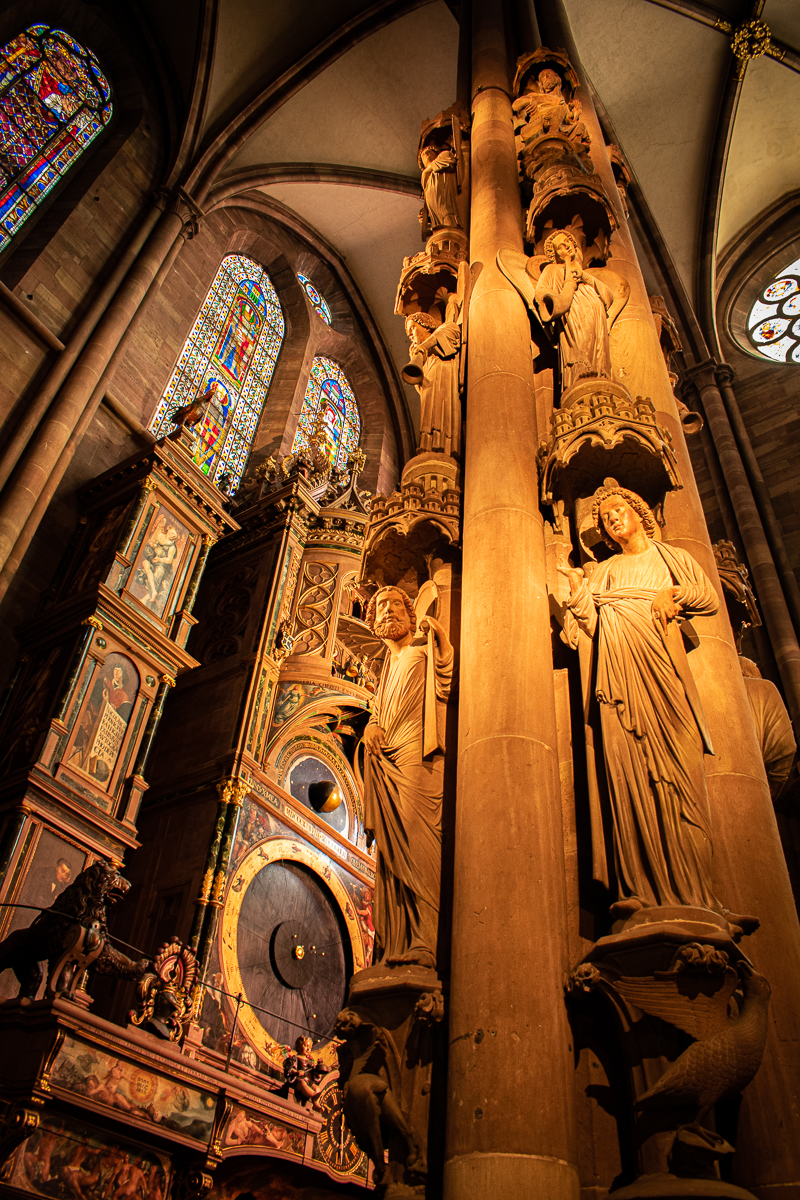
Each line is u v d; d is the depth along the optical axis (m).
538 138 7.03
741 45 18.16
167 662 12.14
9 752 10.29
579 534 4.50
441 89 20.45
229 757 11.97
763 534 15.83
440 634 4.44
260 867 11.70
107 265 16.00
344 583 14.96
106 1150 7.62
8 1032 7.33
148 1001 8.99
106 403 14.95
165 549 12.88
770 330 20.39
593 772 3.55
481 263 6.04
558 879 3.22
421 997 3.28
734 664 4.14
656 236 20.25
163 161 18.31
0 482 12.29
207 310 19.55
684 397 19.22
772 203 21.58
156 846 11.80
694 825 3.13
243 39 18.69
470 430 4.96
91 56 18.48
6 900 9.05
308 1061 10.48
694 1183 2.51
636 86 19.34
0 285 13.54
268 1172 9.83
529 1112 2.66
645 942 2.85
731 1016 2.91
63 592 12.32
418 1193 3.03
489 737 3.51
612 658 3.58
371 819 3.97
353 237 23.16
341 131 20.78
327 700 13.49
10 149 16.08
